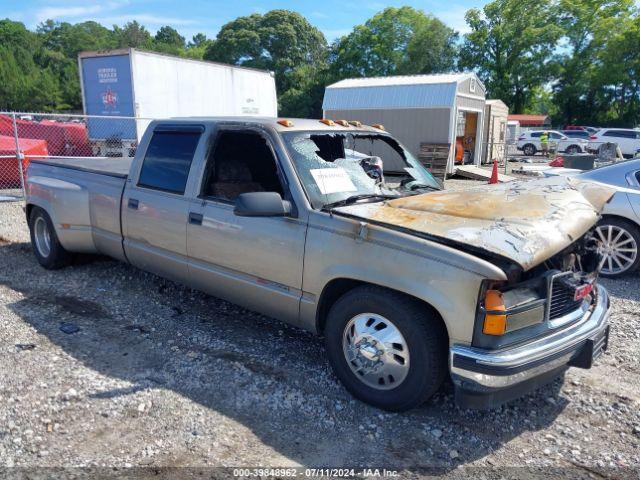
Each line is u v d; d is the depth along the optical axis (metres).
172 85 16.17
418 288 3.03
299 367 3.92
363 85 20.39
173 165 4.60
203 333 4.47
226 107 18.59
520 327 2.99
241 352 4.14
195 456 2.90
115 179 5.15
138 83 14.99
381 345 3.26
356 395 3.47
